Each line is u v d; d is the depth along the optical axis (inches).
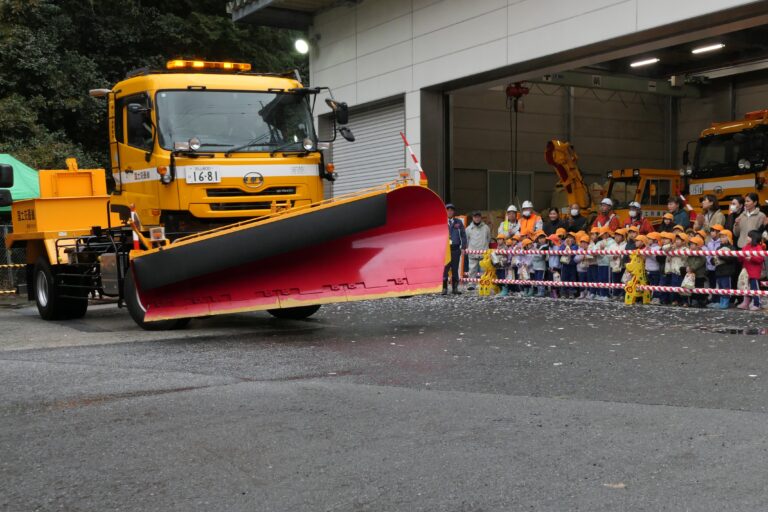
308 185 426.6
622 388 248.5
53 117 1141.1
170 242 401.7
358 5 840.3
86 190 517.7
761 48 948.0
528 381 261.9
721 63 1005.2
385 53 802.8
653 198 879.1
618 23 571.2
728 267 477.7
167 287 373.1
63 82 1124.5
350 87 860.0
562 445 185.8
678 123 1270.9
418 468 171.0
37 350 352.5
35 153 1011.9
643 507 146.0
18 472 175.0
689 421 205.0
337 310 505.0
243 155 409.7
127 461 180.5
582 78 1050.7
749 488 154.3
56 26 1184.8
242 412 223.1
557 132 1189.1
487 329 396.5
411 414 217.9
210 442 193.8
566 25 609.0
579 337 362.6
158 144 403.5
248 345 350.9
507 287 626.5
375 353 323.9
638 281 518.9
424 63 751.7
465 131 1112.8
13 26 1087.6
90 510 151.3
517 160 1155.9
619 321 421.1
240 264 361.1
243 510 149.2
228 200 405.7
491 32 676.1
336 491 157.9
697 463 170.1
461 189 1111.0
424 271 387.5
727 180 768.3
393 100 811.4
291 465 174.9
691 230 518.3
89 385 266.4
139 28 1266.0
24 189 768.9
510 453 180.2
